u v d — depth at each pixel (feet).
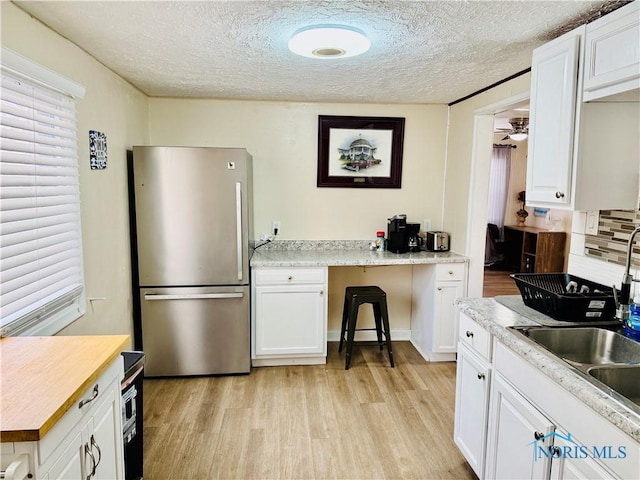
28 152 5.80
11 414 3.56
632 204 5.95
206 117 11.58
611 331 5.49
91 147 7.72
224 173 9.64
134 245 10.06
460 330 6.94
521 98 8.66
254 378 10.28
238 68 8.50
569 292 6.57
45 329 6.14
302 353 10.78
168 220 9.62
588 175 5.87
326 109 11.93
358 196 12.33
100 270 8.13
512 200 24.44
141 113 10.71
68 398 3.84
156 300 9.86
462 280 11.03
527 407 4.97
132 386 6.31
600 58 5.37
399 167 12.29
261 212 12.07
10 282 5.43
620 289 6.07
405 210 12.54
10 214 5.39
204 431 8.02
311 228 12.29
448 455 7.36
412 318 12.86
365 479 6.74
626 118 5.83
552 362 4.58
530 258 21.47
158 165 9.43
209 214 9.71
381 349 11.98
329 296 12.64
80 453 4.19
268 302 10.48
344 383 10.05
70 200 6.89
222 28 6.32
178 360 10.16
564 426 4.32
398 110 12.16
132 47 7.21
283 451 7.43
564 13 5.75
